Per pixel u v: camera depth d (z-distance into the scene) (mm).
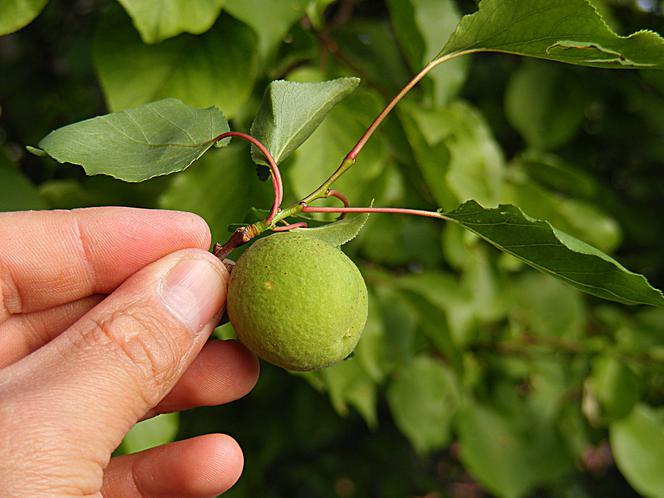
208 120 173
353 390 291
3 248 189
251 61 224
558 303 383
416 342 340
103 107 339
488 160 299
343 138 241
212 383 210
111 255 196
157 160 165
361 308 161
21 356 203
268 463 434
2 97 372
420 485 491
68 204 271
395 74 293
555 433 387
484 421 380
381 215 309
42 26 369
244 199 243
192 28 200
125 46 222
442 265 354
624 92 384
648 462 372
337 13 323
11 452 143
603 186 419
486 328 387
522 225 159
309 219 182
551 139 366
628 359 378
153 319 161
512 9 177
